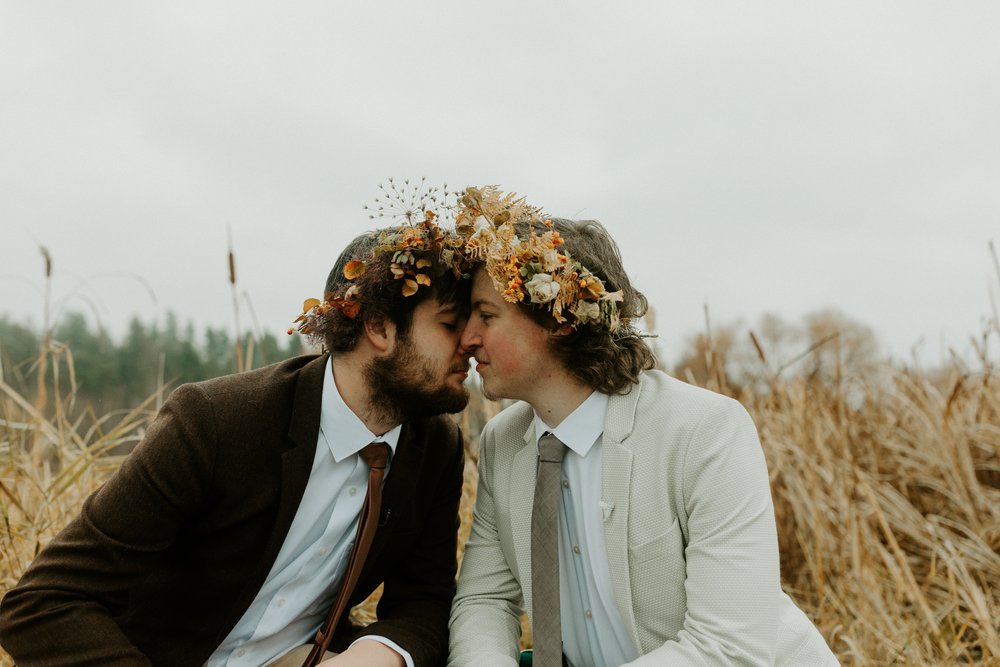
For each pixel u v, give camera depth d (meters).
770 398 3.28
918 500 3.17
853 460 2.90
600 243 1.71
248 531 1.56
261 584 1.56
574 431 1.62
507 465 1.77
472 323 1.64
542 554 1.59
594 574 1.59
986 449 3.14
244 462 1.54
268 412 1.58
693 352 3.40
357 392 1.63
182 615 1.59
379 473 1.64
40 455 2.67
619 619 1.59
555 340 1.59
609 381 1.61
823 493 2.92
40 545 2.14
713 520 1.49
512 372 1.60
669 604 1.54
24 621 1.42
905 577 2.66
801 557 2.96
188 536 1.57
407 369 1.60
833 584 2.68
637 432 1.59
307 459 1.56
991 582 2.75
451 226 1.61
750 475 1.52
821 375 3.48
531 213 1.66
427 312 1.61
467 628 1.71
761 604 1.43
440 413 1.68
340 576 1.70
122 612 1.56
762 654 1.41
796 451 2.90
